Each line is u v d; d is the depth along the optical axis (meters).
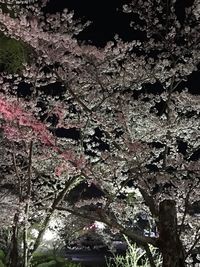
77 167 7.36
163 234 4.98
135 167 6.91
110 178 7.71
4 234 10.84
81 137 8.26
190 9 7.72
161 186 7.41
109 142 8.22
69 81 7.93
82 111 8.44
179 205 7.39
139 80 7.69
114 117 7.77
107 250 15.57
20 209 8.29
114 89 7.82
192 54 7.67
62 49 7.46
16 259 8.26
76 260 15.12
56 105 8.39
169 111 7.72
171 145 7.94
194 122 7.54
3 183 10.23
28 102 8.09
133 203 8.48
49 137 7.88
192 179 6.93
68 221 10.97
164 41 7.95
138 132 7.86
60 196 8.17
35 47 7.38
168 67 7.80
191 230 7.36
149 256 5.53
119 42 7.43
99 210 5.85
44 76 8.25
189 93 7.57
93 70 7.65
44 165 9.32
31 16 7.87
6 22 7.08
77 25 8.18
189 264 7.69
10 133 8.00
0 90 8.95
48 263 11.66
